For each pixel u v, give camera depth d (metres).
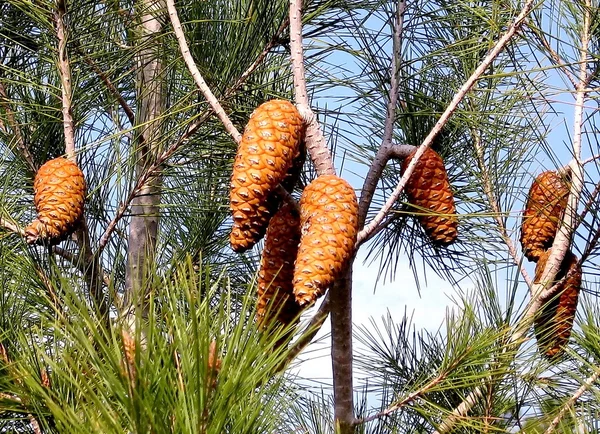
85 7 1.14
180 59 1.15
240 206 0.90
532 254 1.16
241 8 1.17
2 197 1.13
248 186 0.90
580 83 1.12
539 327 1.09
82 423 0.69
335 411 1.01
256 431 0.72
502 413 1.09
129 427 0.69
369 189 1.04
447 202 1.02
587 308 1.03
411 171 0.97
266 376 0.71
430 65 1.12
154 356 0.69
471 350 1.03
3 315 0.91
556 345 1.09
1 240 1.08
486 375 1.03
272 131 0.91
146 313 0.87
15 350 0.88
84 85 1.16
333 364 1.00
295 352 0.90
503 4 1.07
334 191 0.89
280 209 0.95
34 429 0.86
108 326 0.82
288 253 0.94
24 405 0.82
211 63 1.15
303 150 0.96
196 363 0.68
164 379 0.68
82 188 1.07
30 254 0.99
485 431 1.03
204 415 0.68
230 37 1.15
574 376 0.93
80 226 1.10
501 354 1.04
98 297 1.05
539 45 1.12
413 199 1.02
